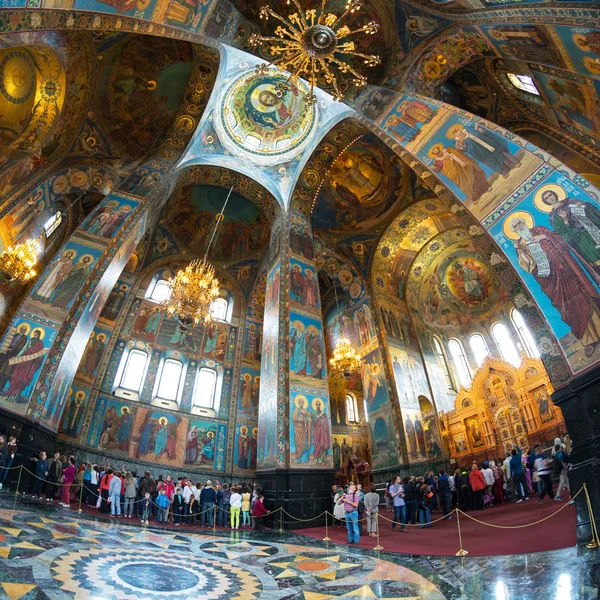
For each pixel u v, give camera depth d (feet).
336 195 59.47
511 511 31.37
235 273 69.41
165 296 61.72
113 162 48.29
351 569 19.30
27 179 40.09
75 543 19.20
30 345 33.22
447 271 65.46
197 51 45.29
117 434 49.16
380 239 60.64
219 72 47.32
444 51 38.68
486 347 61.31
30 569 14.19
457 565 18.40
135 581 15.21
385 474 49.24
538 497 32.27
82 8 29.01
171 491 35.99
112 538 22.50
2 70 34.40
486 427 52.13
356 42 43.73
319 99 50.44
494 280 61.72
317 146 54.49
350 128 50.88
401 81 42.04
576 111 35.32
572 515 24.58
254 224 67.10
